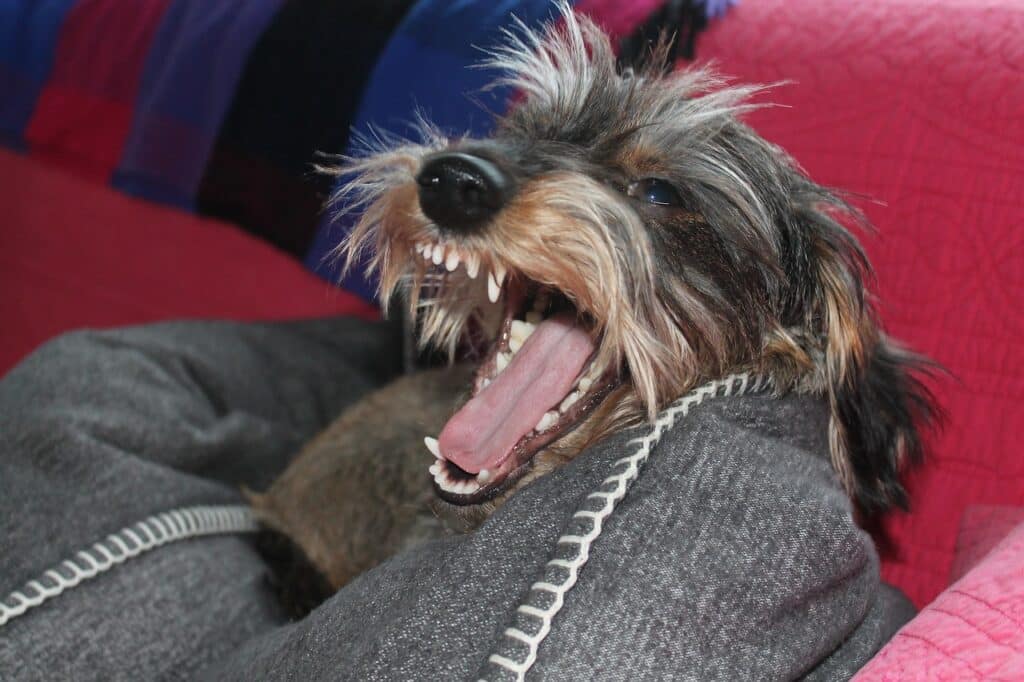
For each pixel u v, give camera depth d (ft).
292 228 1.98
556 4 1.83
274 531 1.66
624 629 1.12
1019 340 1.58
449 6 1.91
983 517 1.54
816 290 1.49
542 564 1.17
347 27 1.95
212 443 1.67
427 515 1.60
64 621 1.39
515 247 1.37
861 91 1.70
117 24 2.15
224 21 2.05
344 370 1.99
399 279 1.52
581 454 1.33
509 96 1.81
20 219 2.28
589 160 1.48
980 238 1.61
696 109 1.51
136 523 1.47
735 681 1.14
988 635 1.14
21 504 1.46
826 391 1.48
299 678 1.20
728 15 1.83
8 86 2.23
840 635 1.24
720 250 1.47
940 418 1.56
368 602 1.23
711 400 1.37
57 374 1.64
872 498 1.52
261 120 1.99
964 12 1.70
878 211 1.67
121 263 2.20
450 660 1.13
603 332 1.44
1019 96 1.61
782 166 1.56
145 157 2.09
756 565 1.17
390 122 1.88
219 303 2.15
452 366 1.74
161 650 1.42
